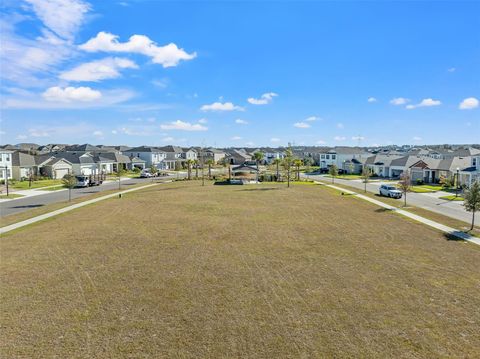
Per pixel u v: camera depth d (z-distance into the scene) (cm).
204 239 2053
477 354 912
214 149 13388
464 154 7800
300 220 2598
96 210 3078
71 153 7712
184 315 1128
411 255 1738
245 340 983
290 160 6431
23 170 6081
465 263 1617
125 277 1453
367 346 951
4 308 1180
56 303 1215
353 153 8631
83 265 1600
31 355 912
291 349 939
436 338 989
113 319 1105
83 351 930
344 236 2120
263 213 2886
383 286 1353
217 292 1303
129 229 2312
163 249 1850
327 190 4594
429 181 5662
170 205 3309
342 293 1291
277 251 1812
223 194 4178
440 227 2348
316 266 1583
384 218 2669
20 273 1502
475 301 1221
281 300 1234
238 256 1730
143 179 6738
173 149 11025
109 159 8275
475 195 2269
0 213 2966
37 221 2608
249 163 10794
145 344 965
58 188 5000
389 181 5972
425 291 1305
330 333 1017
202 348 946
